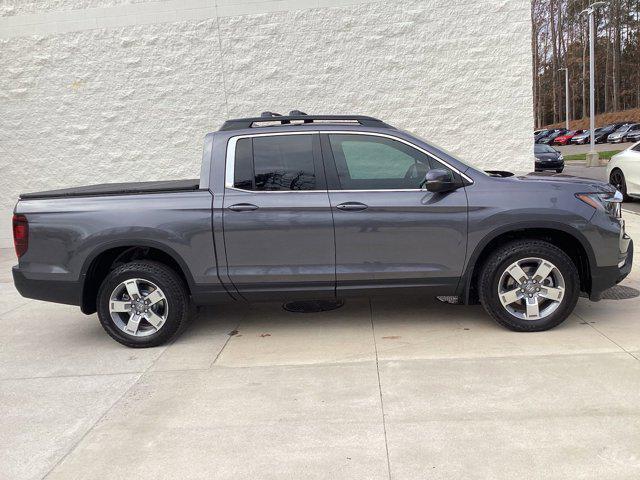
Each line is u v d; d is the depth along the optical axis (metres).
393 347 4.54
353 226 4.55
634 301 5.41
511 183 4.60
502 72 8.85
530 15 8.69
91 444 3.29
